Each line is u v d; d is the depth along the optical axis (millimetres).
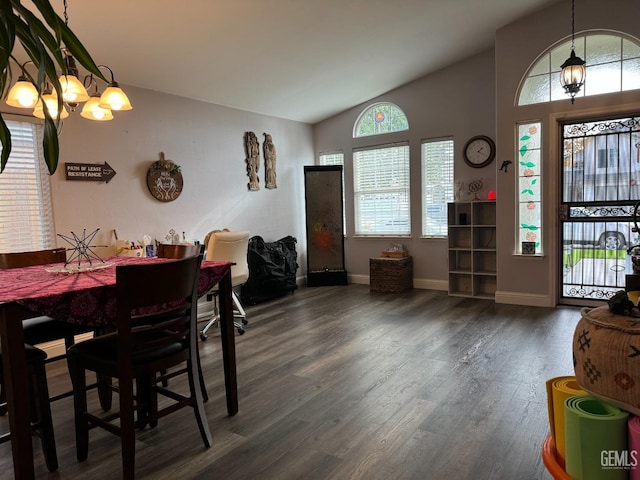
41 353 1943
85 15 2928
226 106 5078
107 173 3900
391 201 5906
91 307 1823
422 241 5648
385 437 2123
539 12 4328
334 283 6102
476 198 5129
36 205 3486
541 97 4438
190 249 2869
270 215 5730
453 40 4605
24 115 3381
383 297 5242
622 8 3980
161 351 1980
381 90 5652
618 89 4082
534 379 2729
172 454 2051
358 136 6086
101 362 1895
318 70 4645
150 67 3842
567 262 4492
